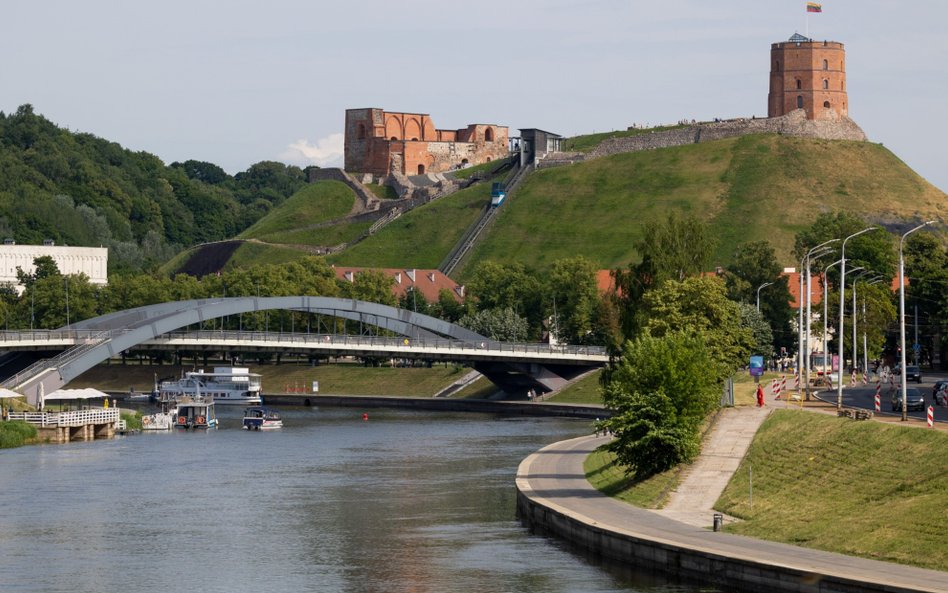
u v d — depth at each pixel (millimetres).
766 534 87062
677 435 109750
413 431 192625
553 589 85125
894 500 88938
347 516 114188
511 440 177625
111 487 131625
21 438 170125
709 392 115500
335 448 168375
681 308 152500
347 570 92625
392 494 126688
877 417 123438
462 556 95750
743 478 107562
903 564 75250
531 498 106562
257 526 109812
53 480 136375
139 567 94375
